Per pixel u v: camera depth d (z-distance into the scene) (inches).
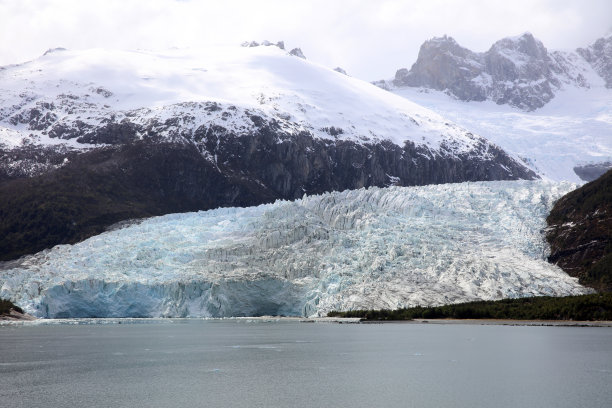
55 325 6633.9
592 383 2869.1
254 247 7706.7
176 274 7165.4
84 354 3882.9
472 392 2699.3
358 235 7652.6
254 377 3068.4
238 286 6860.2
